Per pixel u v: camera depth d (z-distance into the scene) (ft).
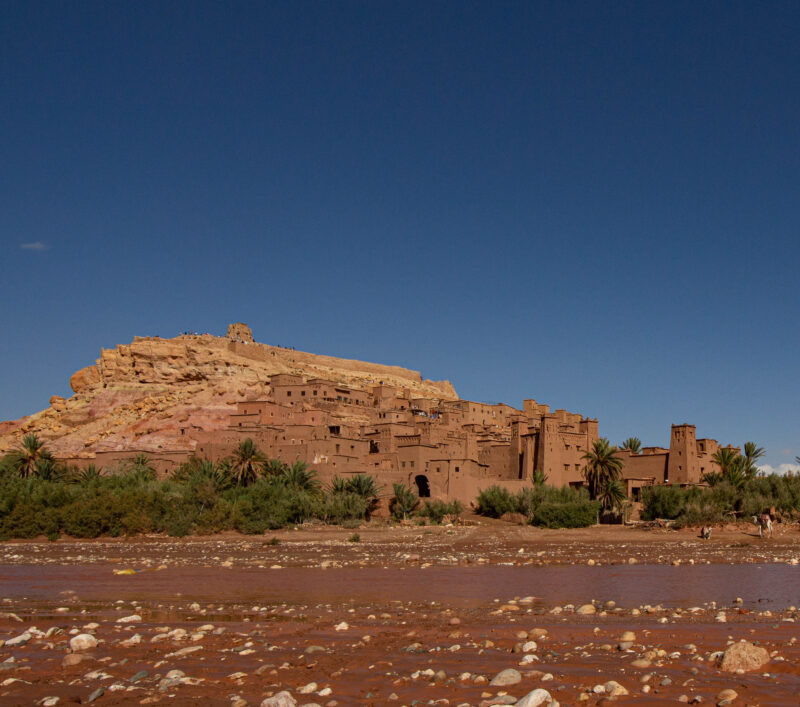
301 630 69.31
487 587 105.60
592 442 333.42
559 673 48.03
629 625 68.28
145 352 424.87
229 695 45.29
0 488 238.89
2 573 133.18
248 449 266.16
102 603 92.99
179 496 240.32
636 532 230.89
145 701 44.04
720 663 48.49
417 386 538.47
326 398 363.35
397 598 94.53
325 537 212.84
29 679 50.90
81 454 336.90
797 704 39.17
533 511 255.09
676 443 323.57
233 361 416.05
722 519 244.42
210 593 101.96
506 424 429.79
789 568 135.95
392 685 46.60
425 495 300.61
